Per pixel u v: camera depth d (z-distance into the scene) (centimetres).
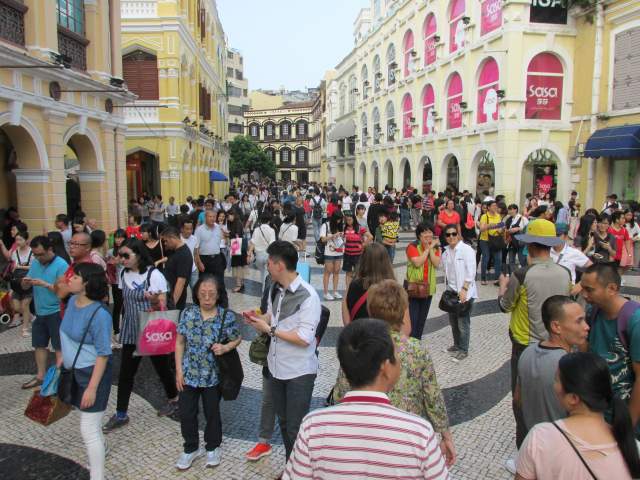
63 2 1157
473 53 2103
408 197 2292
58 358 587
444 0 2378
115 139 1423
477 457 453
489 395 584
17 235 781
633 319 311
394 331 306
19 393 589
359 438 191
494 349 739
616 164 1678
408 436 190
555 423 227
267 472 430
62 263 591
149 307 510
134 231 975
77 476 426
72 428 509
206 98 3041
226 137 4475
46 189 1052
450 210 1252
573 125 1839
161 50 2092
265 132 8969
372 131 3741
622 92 1616
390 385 210
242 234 1122
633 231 1180
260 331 403
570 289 454
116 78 1355
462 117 2202
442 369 662
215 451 436
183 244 643
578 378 222
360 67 4053
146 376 646
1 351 725
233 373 430
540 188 1992
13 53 866
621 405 219
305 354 396
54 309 585
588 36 1748
